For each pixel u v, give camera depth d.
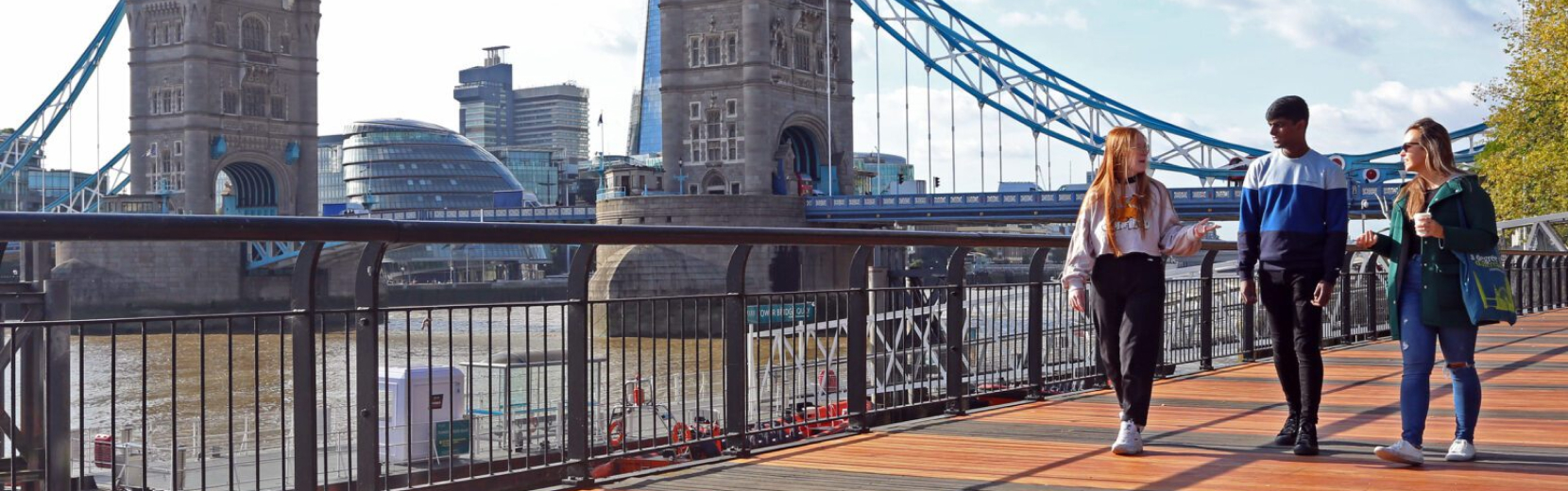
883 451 8.06
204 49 146.12
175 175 148.00
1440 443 8.17
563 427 7.01
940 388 9.80
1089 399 10.66
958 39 123.62
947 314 9.84
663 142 125.38
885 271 24.20
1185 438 8.48
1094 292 7.95
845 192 132.12
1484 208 7.02
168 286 125.44
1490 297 6.98
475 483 6.45
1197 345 13.66
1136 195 7.64
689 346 33.69
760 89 121.44
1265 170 7.77
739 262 7.94
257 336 5.68
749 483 7.02
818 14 128.88
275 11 153.75
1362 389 11.52
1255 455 7.73
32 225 4.71
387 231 5.82
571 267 6.99
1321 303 7.43
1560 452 7.73
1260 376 12.68
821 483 7.01
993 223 111.38
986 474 7.23
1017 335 10.67
